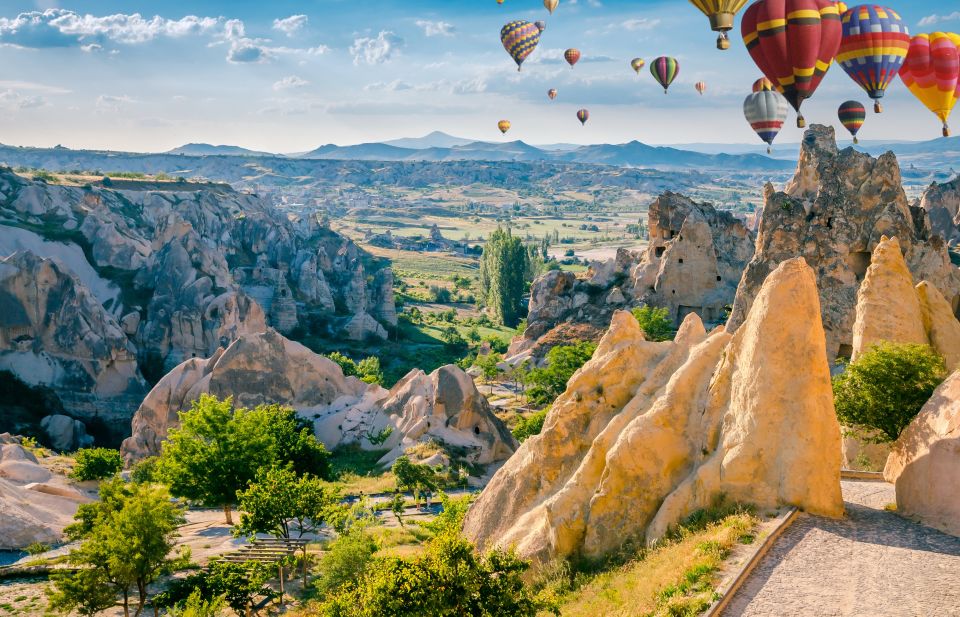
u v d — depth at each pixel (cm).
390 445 7781
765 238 7519
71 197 19325
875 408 3662
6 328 11819
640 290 11212
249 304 14025
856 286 7194
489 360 11744
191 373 8731
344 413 8288
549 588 2919
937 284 7175
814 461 2750
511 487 3644
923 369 3634
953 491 2709
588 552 3044
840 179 7438
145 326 13762
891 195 7319
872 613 2139
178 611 3700
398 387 8406
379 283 18350
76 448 11144
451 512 4403
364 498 5950
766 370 2836
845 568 2378
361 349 16425
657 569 2567
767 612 2173
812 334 2836
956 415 2848
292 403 8569
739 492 2792
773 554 2472
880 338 4109
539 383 9900
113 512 4103
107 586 3978
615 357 3531
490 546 3014
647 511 3009
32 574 4697
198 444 5694
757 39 6053
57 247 15588
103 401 11994
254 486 4638
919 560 2417
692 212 10900
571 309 11850
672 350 3444
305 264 18925
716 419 3003
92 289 14862
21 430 10969
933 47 6256
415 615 2417
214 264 14875
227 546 5112
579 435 3488
